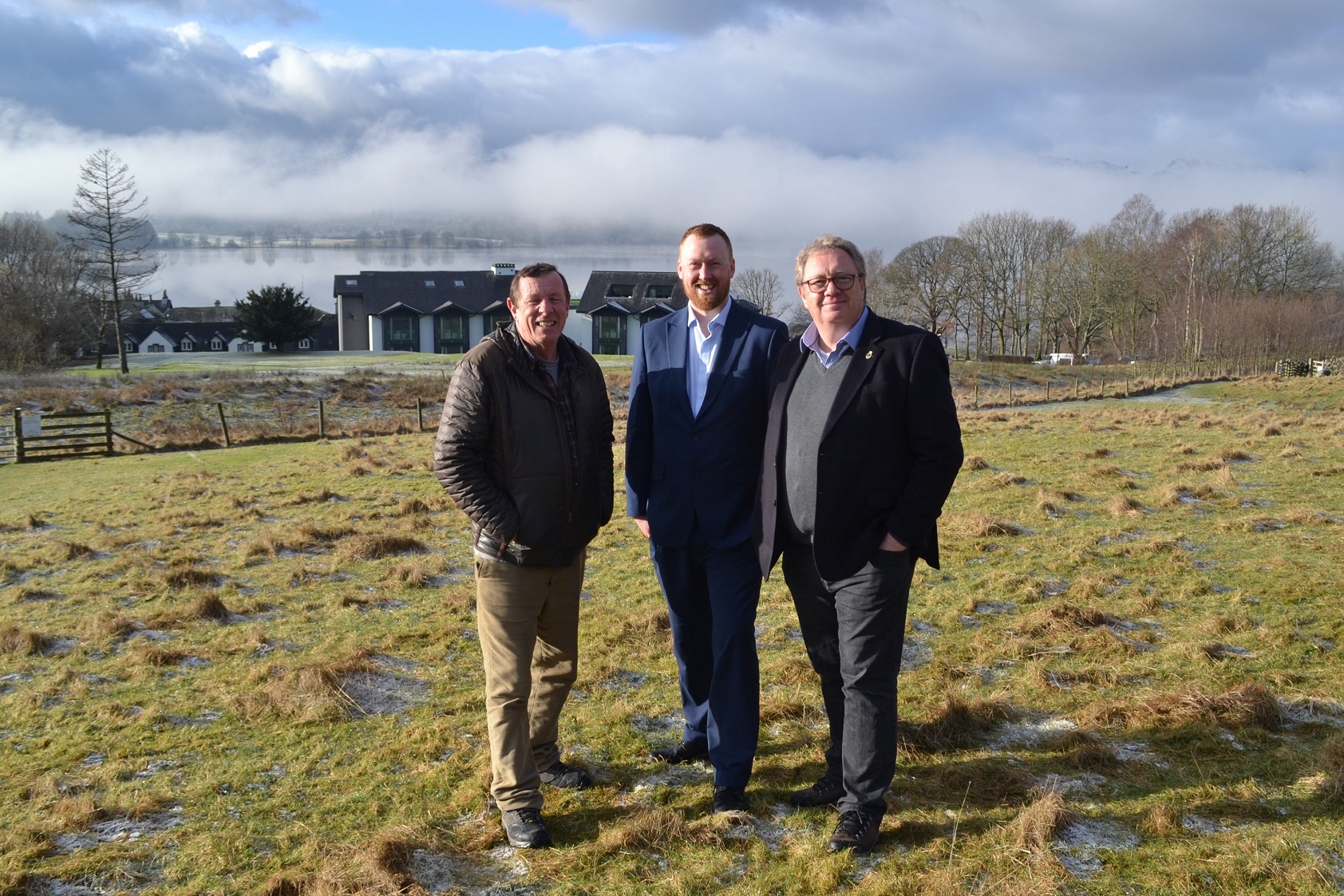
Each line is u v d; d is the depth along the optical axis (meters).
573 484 3.52
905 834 3.28
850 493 3.27
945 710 4.15
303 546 8.66
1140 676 4.71
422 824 3.40
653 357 3.92
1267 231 74.69
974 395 36.72
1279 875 2.89
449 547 8.49
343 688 4.79
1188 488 9.60
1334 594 5.88
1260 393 34.19
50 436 21.05
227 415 27.17
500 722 3.41
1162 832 3.21
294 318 71.25
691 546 3.81
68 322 61.06
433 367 44.88
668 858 3.19
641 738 4.20
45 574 8.00
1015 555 7.30
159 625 6.11
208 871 3.16
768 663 5.09
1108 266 69.81
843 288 3.30
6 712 4.66
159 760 4.07
